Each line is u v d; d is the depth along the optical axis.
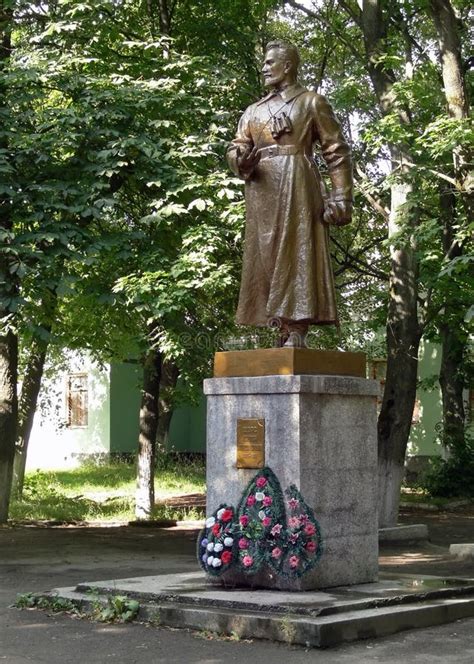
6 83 17.23
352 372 10.05
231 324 20.06
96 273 17.80
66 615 9.43
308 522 9.31
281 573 9.33
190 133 18.34
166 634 8.55
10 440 20.75
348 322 27.42
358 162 23.17
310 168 10.16
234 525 9.62
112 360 27.22
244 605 8.75
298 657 7.66
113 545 17.23
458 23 22.23
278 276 10.02
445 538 19.86
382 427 19.77
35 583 12.20
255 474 9.70
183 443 42.06
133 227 18.12
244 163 10.20
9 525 20.47
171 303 16.44
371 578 9.94
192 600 9.06
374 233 25.72
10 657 7.83
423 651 7.87
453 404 29.28
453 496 28.34
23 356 26.16
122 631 8.70
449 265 15.95
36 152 16.55
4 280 15.95
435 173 17.53
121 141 16.59
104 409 39.56
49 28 18.56
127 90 17.31
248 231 10.35
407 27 22.31
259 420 9.66
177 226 18.12
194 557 15.38
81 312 21.14
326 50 23.67
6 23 19.81
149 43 18.77
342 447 9.75
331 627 8.04
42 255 15.73
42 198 16.12
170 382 30.44
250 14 21.83
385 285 27.58
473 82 19.97
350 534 9.77
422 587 9.63
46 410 39.56
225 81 19.06
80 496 25.88
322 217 10.16
